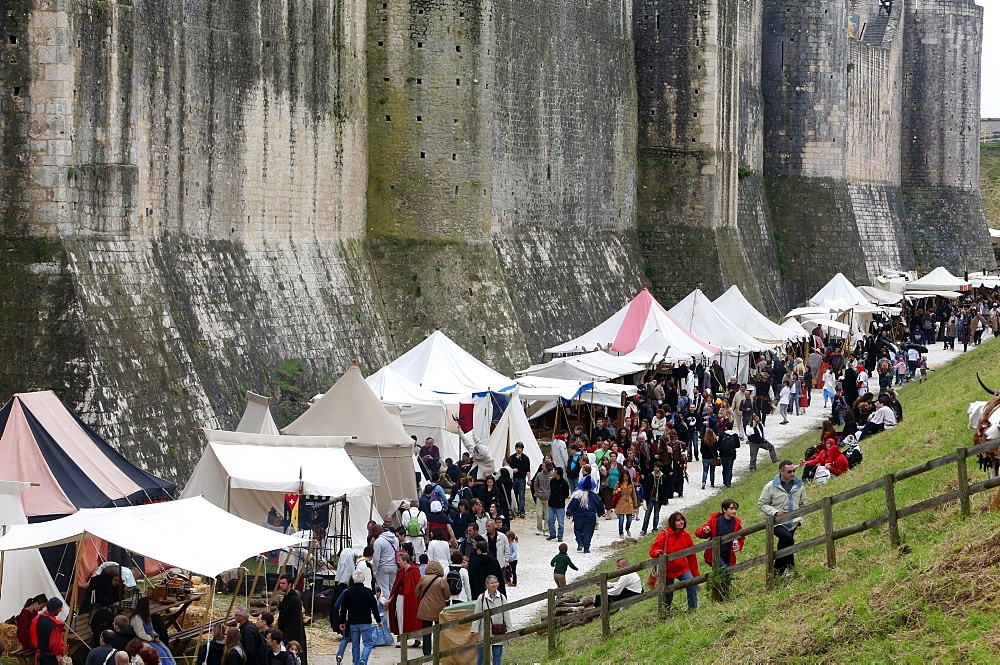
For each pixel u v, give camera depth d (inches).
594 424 2146.9
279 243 2113.7
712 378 2519.7
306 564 1364.4
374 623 1310.3
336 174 2278.5
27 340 1555.1
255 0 2031.3
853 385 2469.2
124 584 1177.4
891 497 1024.9
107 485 1311.5
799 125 4089.6
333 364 2158.0
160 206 1815.9
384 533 1328.7
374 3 2391.7
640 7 3373.5
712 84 3358.8
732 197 3513.8
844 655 893.8
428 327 2379.4
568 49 3006.9
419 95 2391.7
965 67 4854.8
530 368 2260.1
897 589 933.2
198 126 1898.4
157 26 1790.1
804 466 1707.7
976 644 837.2
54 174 1582.2
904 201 4886.8
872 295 3784.5
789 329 2987.2
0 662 1045.2
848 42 4244.6
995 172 6766.7
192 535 1147.9
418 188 2397.9
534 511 1863.9
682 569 1155.3
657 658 1019.9
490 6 2420.0
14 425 1304.1
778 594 1040.8
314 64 2204.7
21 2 1581.0
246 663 1047.6
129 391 1620.3
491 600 1165.1
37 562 1222.9
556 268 2930.6
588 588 1401.3
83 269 1609.3
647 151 3383.4
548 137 2933.1
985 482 995.9
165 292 1774.1
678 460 1902.1
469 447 1856.5
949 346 3501.5
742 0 3870.6
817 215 4094.5
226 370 1866.4
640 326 2484.0
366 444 1589.6
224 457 1405.0
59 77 1581.0
